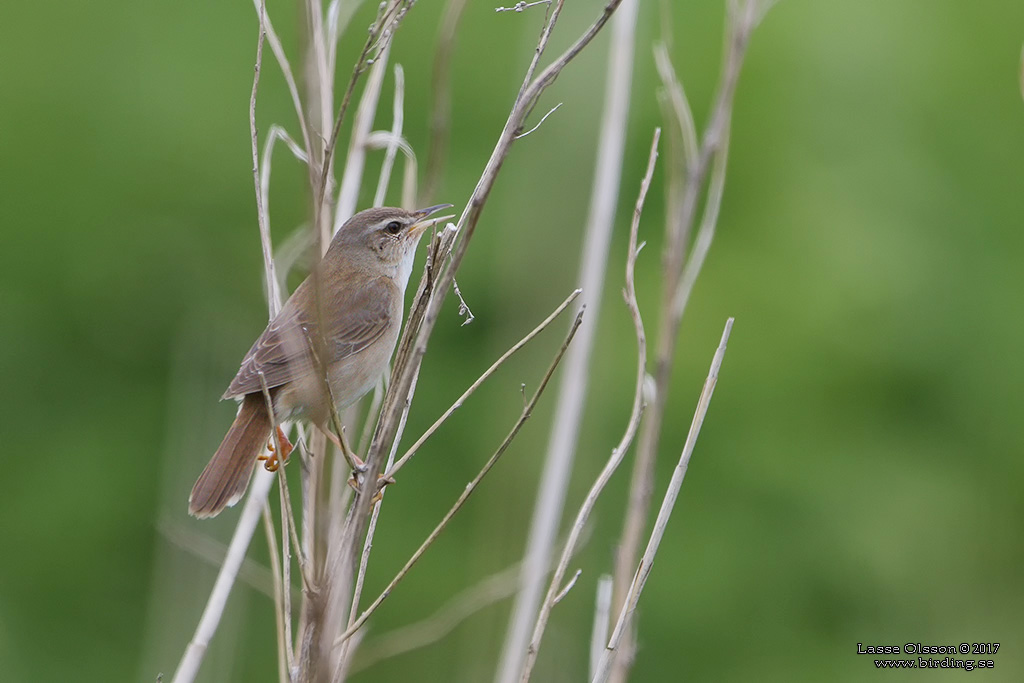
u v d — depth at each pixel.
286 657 5.46
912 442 13.31
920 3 14.45
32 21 14.56
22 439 13.82
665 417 13.36
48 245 14.21
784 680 12.54
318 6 6.25
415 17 14.10
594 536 10.99
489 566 10.63
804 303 13.48
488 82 13.95
